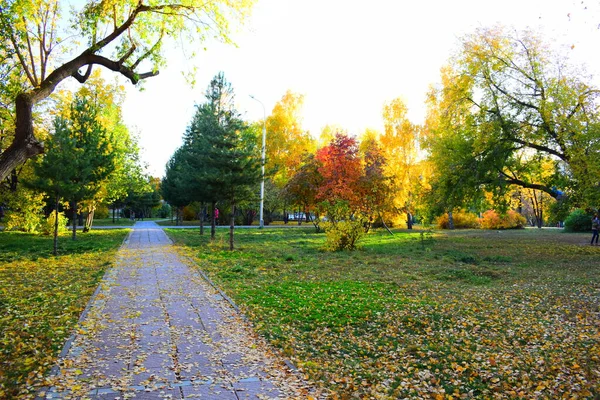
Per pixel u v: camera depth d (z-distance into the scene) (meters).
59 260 13.73
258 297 8.61
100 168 21.70
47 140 15.76
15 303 7.58
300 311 7.66
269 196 40.38
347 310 7.79
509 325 6.95
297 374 4.77
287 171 41.22
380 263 14.30
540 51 17.92
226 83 18.38
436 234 31.06
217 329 6.30
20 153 7.60
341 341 6.23
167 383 4.34
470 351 5.84
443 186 20.64
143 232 29.67
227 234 28.94
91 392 4.06
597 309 7.72
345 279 11.05
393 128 35.09
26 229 26.88
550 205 19.22
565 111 16.28
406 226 43.53
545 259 15.27
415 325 7.03
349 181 24.16
